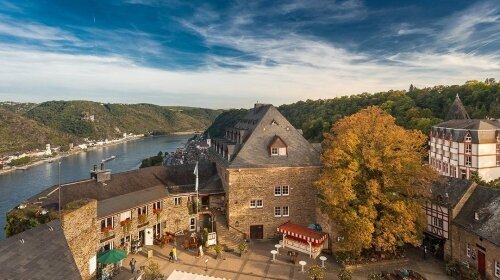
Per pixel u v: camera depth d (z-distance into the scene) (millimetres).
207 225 47188
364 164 37906
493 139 81688
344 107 161000
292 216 45406
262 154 45406
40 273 18344
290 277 34312
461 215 35844
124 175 46469
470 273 31922
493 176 82625
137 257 38594
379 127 38375
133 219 40500
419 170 36500
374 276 30906
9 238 19656
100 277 33312
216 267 36406
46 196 37062
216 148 56062
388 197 36562
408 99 138500
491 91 115688
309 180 45562
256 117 50625
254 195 44406
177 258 38625
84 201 31891
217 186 49500
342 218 35688
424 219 36375
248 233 44438
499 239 29828
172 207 46188
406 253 39844
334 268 36469
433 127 98375
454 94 127125
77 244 30016
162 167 52125
